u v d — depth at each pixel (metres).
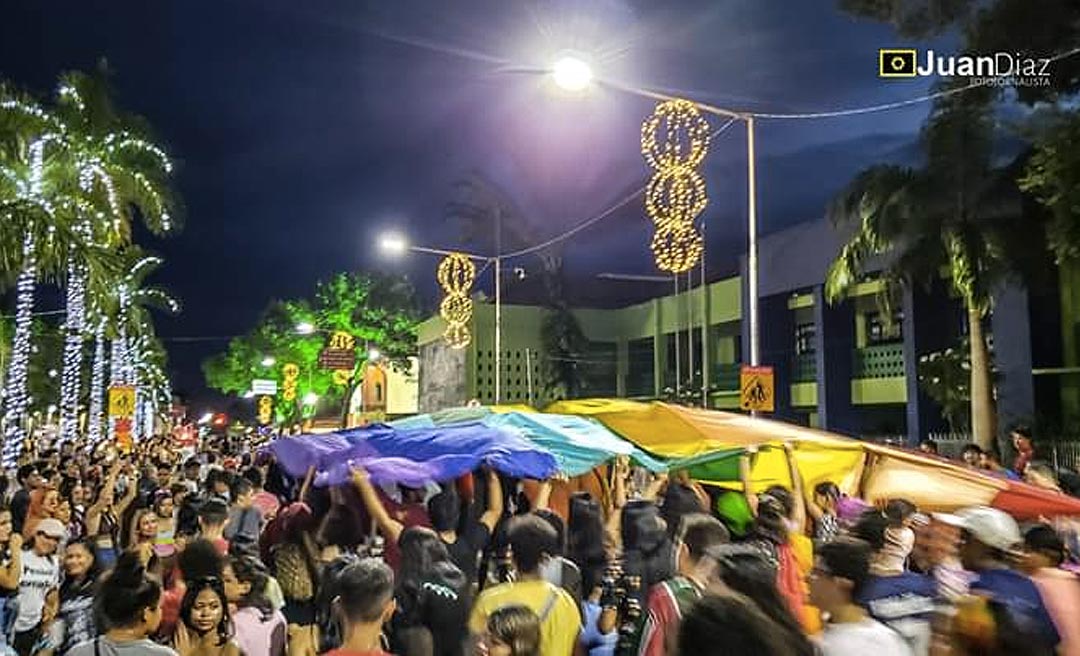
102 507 10.74
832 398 36.03
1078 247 19.69
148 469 15.80
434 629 5.46
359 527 7.54
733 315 43.41
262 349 73.81
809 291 38.00
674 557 6.49
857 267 27.09
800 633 3.56
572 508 7.82
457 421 11.96
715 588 3.55
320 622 6.03
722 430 10.11
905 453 9.55
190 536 8.16
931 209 24.78
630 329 52.09
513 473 8.85
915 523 6.36
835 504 8.91
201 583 5.49
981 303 24.23
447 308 36.00
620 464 10.92
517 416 11.41
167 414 75.62
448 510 7.57
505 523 7.22
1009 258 23.98
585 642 5.93
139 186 29.98
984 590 5.28
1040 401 27.41
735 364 43.78
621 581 6.32
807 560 6.49
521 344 51.38
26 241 17.38
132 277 40.16
